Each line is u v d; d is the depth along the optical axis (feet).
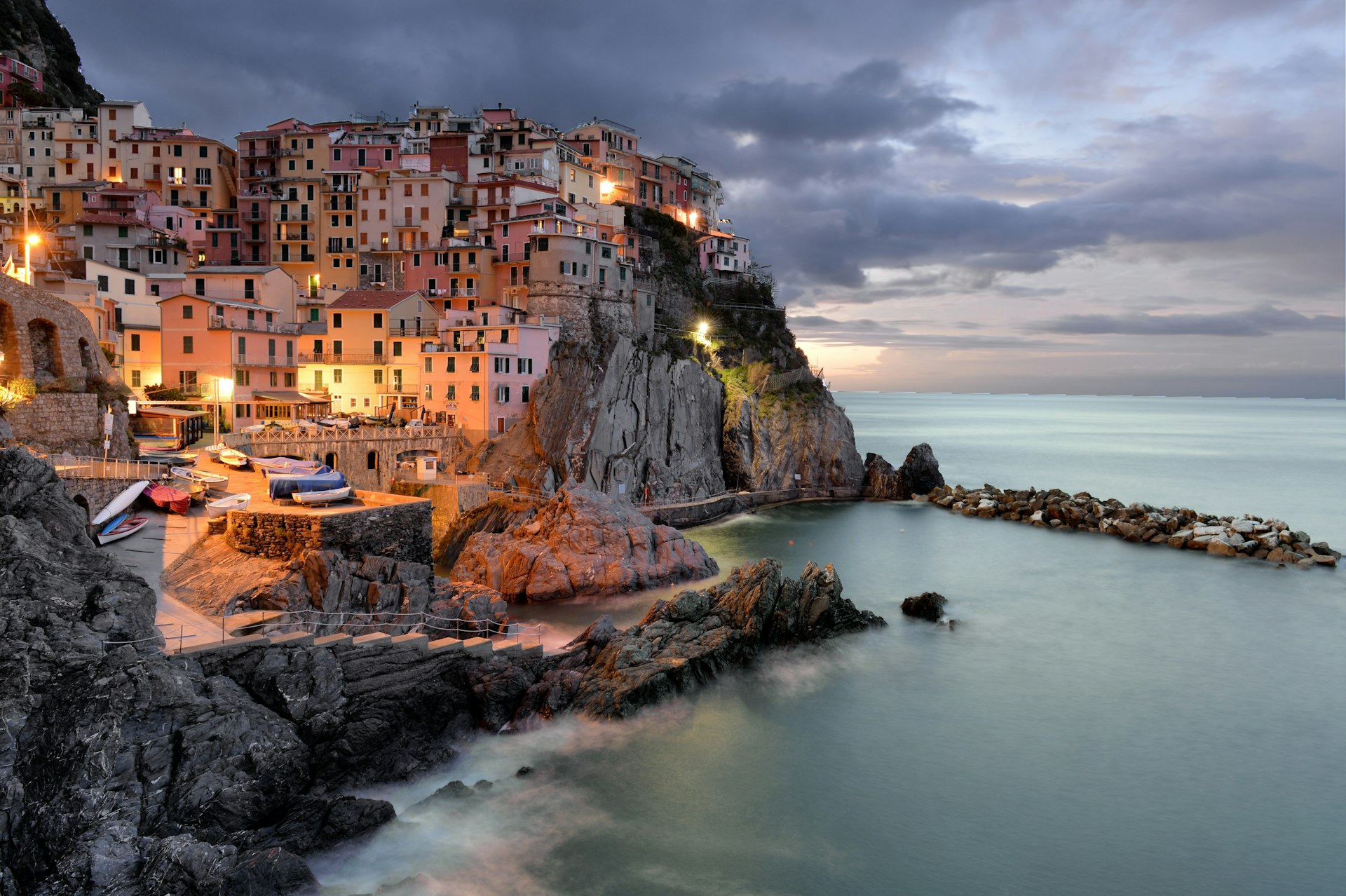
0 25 569.23
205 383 292.40
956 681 183.32
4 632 106.63
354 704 128.77
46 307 197.16
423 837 115.24
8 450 133.18
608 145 501.56
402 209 416.87
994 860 123.34
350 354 339.57
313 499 174.09
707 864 118.21
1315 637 216.74
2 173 466.70
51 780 98.53
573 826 123.03
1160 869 123.03
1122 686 184.14
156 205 436.35
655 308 419.33
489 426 324.60
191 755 106.32
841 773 144.36
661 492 339.57
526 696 146.20
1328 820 135.33
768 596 183.42
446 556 266.77
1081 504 366.02
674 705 154.20
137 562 150.61
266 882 95.50
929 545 315.58
